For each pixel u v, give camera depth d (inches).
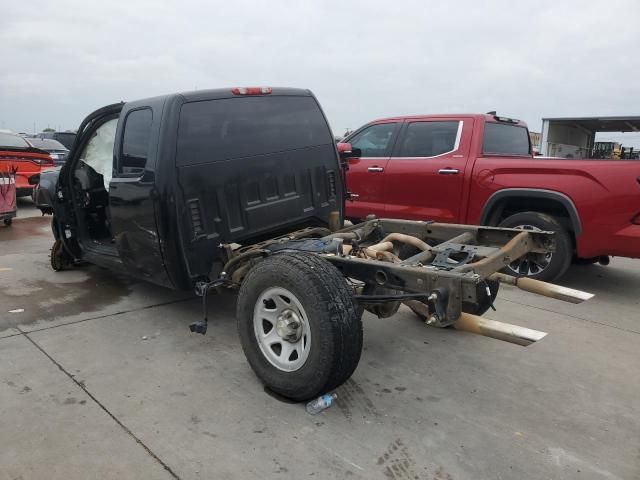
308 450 104.6
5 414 116.0
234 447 105.3
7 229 359.3
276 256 124.9
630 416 118.9
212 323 173.3
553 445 107.4
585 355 151.8
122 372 137.4
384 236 177.8
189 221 149.8
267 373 124.0
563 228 208.7
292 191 177.3
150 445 105.5
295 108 179.8
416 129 255.1
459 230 161.6
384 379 135.4
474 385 132.7
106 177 214.4
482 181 225.1
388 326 172.7
